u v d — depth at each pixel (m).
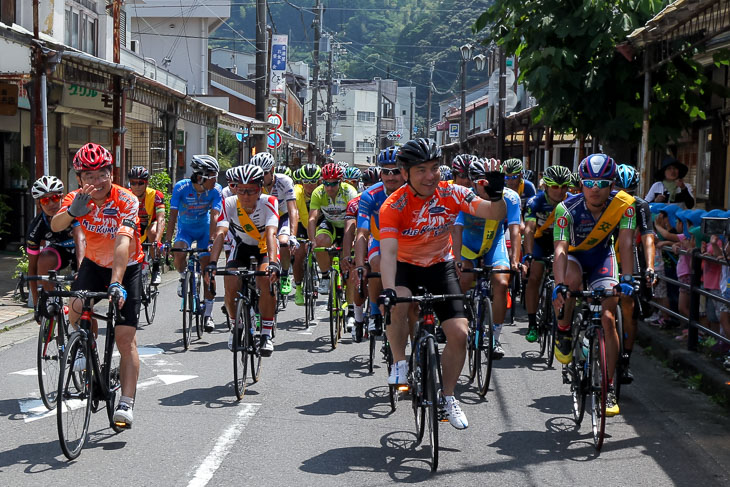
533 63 11.89
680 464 4.83
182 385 6.67
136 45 31.72
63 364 4.59
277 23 80.75
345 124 90.44
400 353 5.30
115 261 4.94
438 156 4.86
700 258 7.47
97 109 18.28
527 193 9.23
